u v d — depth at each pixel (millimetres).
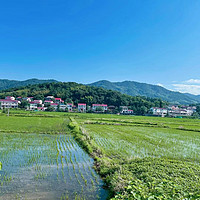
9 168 10891
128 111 111000
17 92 138375
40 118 48188
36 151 15000
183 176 8828
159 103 130625
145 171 9227
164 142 21344
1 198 7410
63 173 10414
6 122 34219
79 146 17500
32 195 7793
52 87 149750
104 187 8805
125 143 19547
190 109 141500
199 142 22672
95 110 108938
